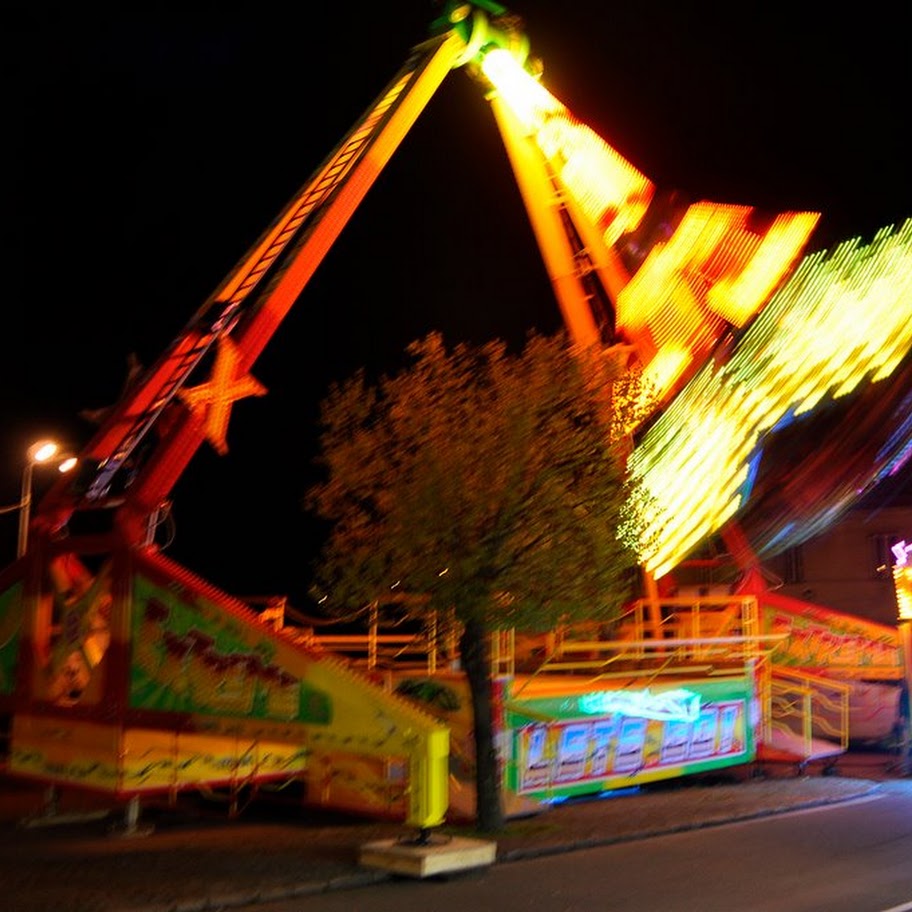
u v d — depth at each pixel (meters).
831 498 27.41
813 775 19.38
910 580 19.59
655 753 16.81
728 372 23.66
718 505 22.72
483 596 12.90
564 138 23.52
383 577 13.14
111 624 14.02
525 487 13.02
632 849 12.55
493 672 14.81
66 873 10.72
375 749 11.59
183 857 11.57
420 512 12.91
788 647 23.89
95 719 13.84
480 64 22.88
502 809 13.41
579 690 15.86
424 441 13.17
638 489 14.05
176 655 13.54
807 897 10.12
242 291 16.88
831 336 25.36
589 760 15.78
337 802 14.67
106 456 15.10
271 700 12.60
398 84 20.72
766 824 14.41
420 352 13.78
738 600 20.03
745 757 18.52
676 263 23.91
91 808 14.96
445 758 11.37
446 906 9.70
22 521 21.25
